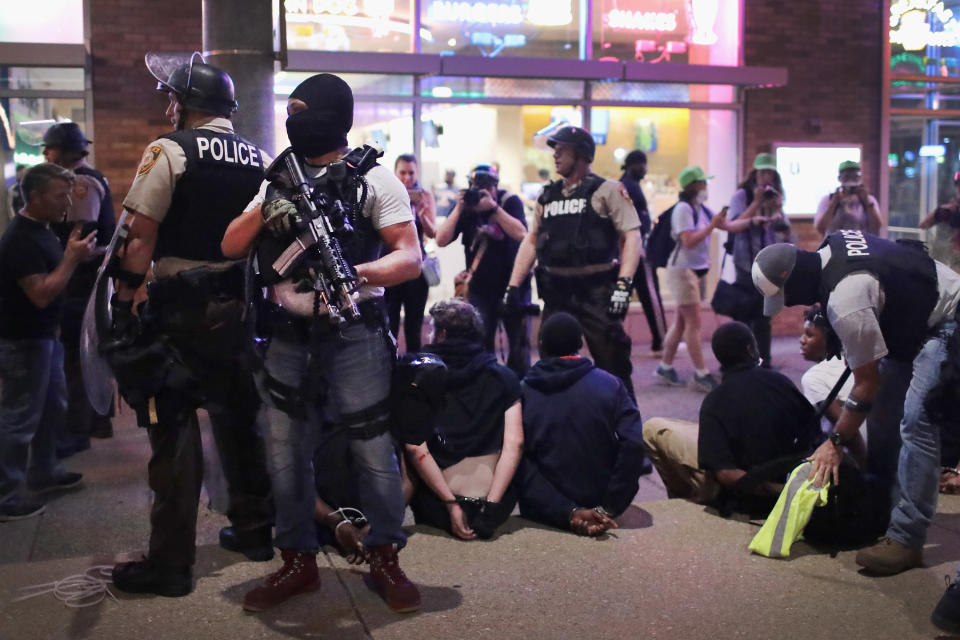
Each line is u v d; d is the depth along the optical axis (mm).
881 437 4426
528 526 4711
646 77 9625
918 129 11219
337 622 3689
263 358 3580
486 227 7043
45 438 5398
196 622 3695
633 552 4387
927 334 4027
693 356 8211
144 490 5500
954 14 11094
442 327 4785
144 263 3699
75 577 4082
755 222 8023
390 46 9570
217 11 5055
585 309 5629
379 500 3643
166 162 3693
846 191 8797
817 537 4441
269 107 5164
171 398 3820
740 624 3695
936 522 4754
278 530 3771
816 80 10758
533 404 4723
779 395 4699
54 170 4996
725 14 10484
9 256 4871
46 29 8727
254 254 3578
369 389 3566
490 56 9391
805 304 4145
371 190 3564
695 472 4988
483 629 3641
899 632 3635
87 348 3959
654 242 8484
